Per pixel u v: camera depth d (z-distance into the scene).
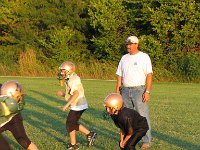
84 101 8.62
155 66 33.94
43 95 20.22
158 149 8.64
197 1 34.44
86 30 40.72
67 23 41.00
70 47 39.91
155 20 34.06
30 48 39.91
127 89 8.76
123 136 7.26
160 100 18.17
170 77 32.41
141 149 8.61
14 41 42.09
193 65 31.27
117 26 36.72
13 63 38.19
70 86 8.50
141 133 7.02
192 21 33.22
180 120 12.39
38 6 42.41
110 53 36.84
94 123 11.76
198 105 16.30
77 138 9.63
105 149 8.59
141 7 36.59
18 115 6.81
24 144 6.87
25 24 42.06
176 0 33.53
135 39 8.75
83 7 41.19
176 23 33.91
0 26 43.47
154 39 34.38
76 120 8.56
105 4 37.00
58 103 16.88
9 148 6.41
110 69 33.75
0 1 43.12
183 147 8.84
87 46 40.41
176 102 17.38
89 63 37.22
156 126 11.30
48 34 40.62
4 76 35.97
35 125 11.49
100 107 15.30
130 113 6.91
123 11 37.00
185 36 33.47
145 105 8.72
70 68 8.52
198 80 31.27
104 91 22.20
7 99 6.13
